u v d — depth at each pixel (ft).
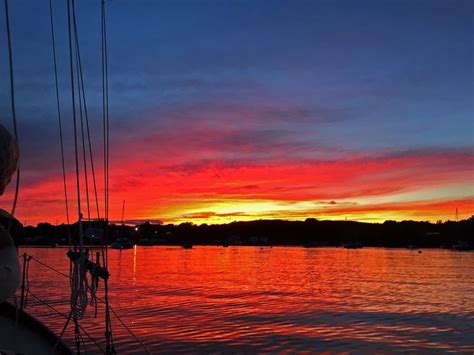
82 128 16.83
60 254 475.31
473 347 86.17
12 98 10.28
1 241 7.57
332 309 135.03
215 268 339.57
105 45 19.35
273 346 84.69
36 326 16.31
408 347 85.76
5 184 7.57
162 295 167.02
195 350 79.97
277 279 250.78
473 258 531.50
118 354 74.13
